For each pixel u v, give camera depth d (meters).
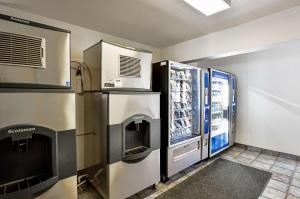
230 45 2.57
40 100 1.32
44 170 1.43
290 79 3.21
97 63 1.90
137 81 2.06
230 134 3.67
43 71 1.38
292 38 2.03
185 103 2.81
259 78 3.58
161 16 2.21
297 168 2.82
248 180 2.43
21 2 1.88
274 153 3.41
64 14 2.16
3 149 1.25
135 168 1.95
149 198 2.03
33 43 1.34
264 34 2.25
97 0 1.83
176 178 2.49
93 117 2.07
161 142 2.39
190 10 2.05
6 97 1.18
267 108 3.49
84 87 2.35
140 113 1.98
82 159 2.54
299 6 1.98
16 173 1.31
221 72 3.32
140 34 2.85
